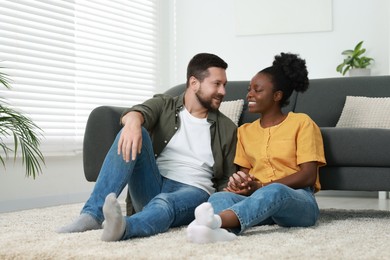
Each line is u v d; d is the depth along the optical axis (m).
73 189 4.46
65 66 4.50
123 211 3.31
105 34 5.08
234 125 2.44
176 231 2.01
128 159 2.00
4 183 3.79
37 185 4.09
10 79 3.61
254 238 1.83
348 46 5.37
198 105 2.37
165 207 1.98
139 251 1.60
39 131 4.18
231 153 2.39
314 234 1.93
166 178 2.28
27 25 4.14
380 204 4.05
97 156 2.62
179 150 2.32
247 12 5.69
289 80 2.34
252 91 2.34
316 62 5.46
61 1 4.52
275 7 5.58
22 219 2.75
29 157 3.35
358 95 3.34
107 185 2.03
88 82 4.77
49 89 4.36
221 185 2.37
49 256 1.59
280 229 2.05
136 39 5.53
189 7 5.94
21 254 1.63
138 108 2.24
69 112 4.52
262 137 2.32
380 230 2.11
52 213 3.10
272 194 1.90
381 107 3.20
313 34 5.48
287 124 2.30
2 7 3.99
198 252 1.59
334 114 3.32
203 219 1.72
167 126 2.34
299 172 2.17
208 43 5.87
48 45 4.35
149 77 5.64
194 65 2.35
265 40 5.65
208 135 2.36
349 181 2.52
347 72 5.38
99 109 2.62
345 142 2.49
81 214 2.04
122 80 5.23
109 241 1.77
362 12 5.32
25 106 4.08
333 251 1.62
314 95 3.39
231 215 1.84
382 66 5.27
